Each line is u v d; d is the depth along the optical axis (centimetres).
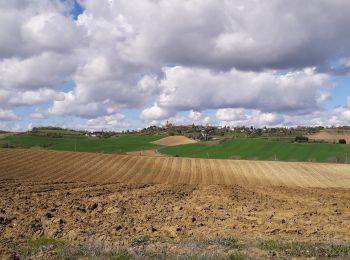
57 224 1991
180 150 10700
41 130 14138
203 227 2053
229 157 9256
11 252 1437
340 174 5775
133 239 1692
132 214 2347
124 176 4953
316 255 1405
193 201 2869
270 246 1534
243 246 1530
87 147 10956
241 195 3262
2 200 2650
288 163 6588
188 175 5378
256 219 2270
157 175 5219
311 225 2164
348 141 11269
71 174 4709
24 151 5944
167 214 2364
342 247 1536
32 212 2297
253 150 9906
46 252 1418
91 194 3131
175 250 1448
